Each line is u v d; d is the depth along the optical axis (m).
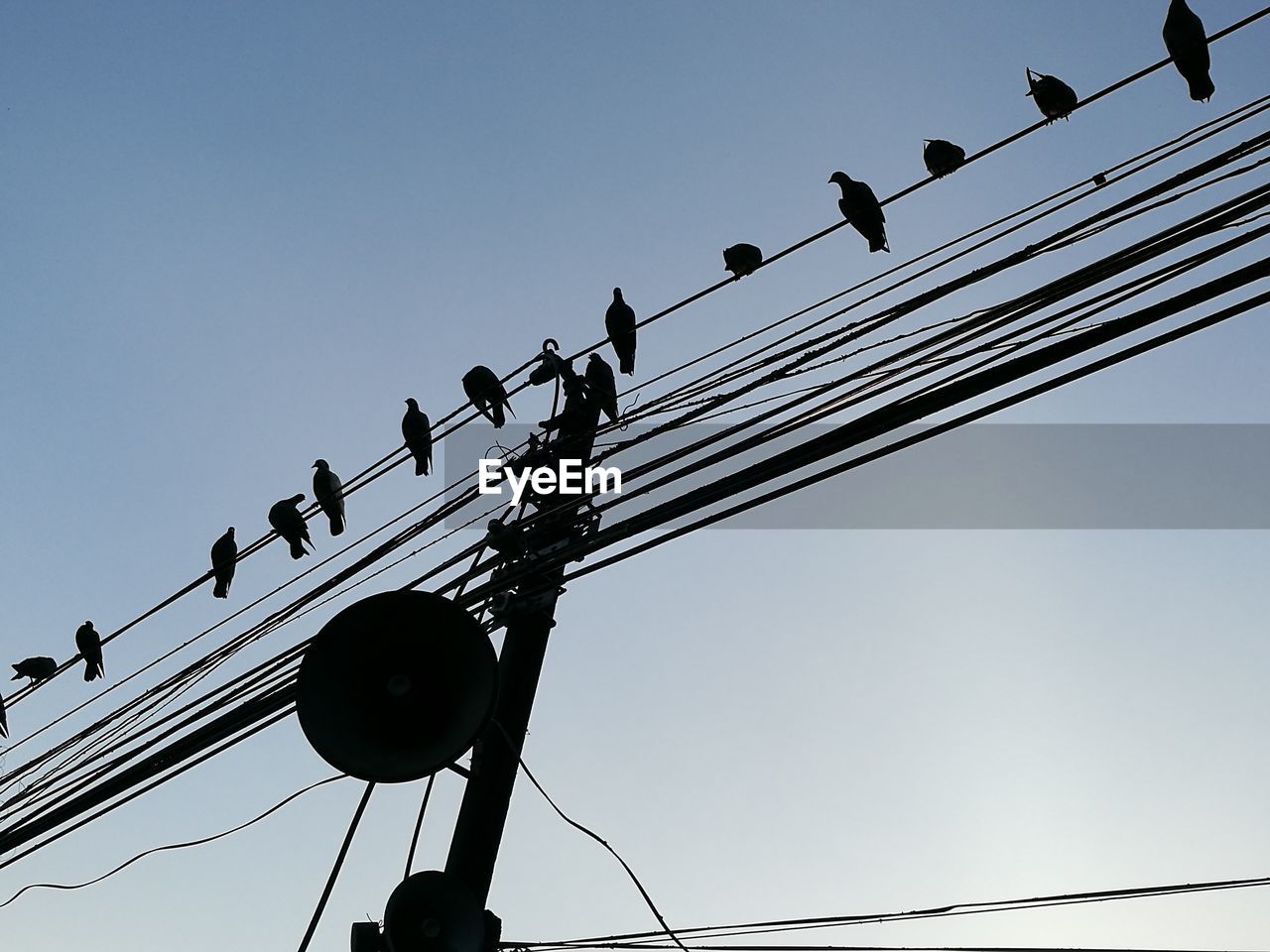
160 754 7.96
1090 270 5.55
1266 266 4.63
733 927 7.18
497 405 9.55
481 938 6.42
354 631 5.90
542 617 7.35
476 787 6.93
